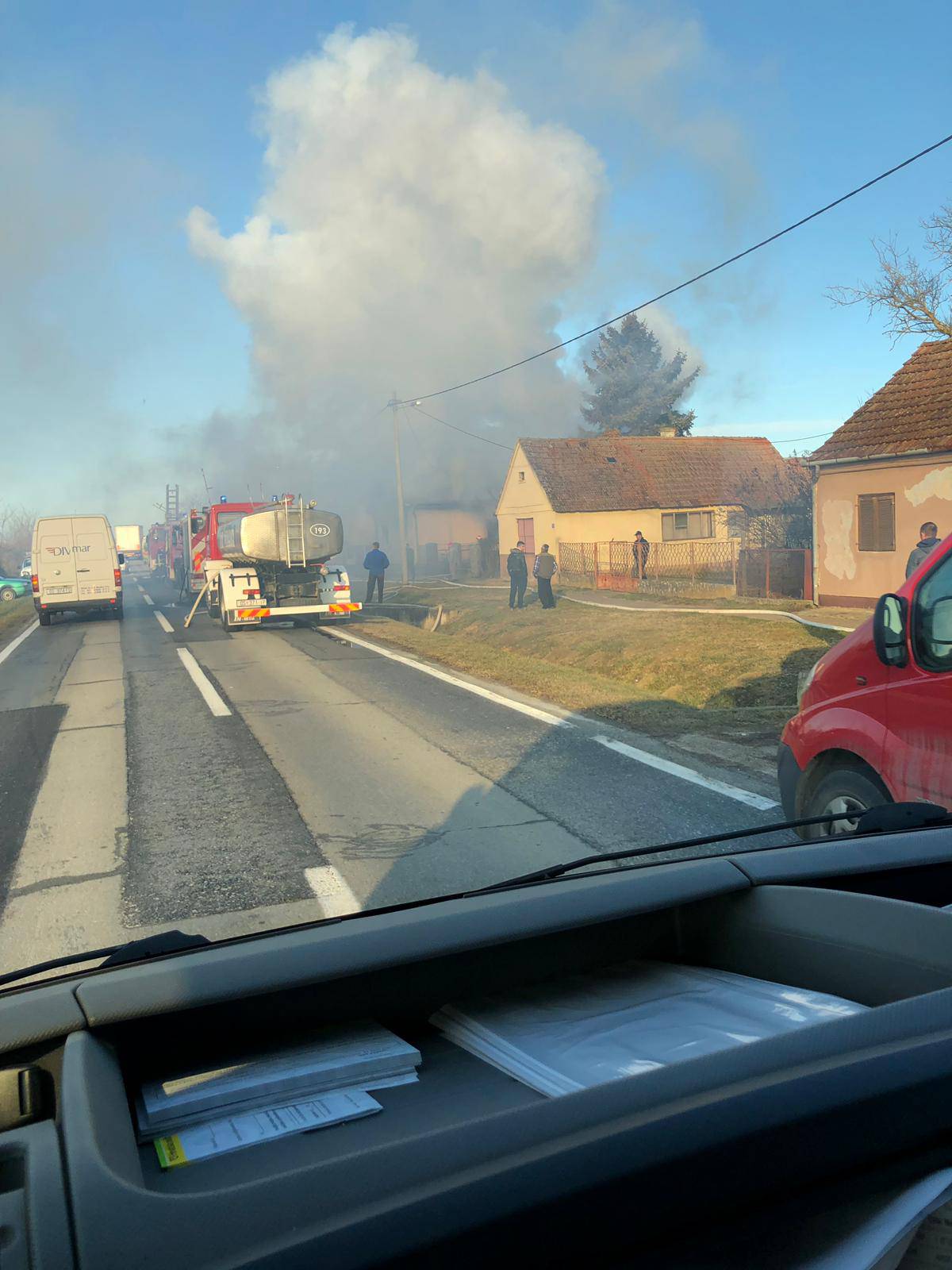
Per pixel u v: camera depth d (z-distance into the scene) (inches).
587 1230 36.0
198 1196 36.7
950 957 64.9
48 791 303.3
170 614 1041.5
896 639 166.7
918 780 164.4
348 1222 34.8
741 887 79.0
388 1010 68.9
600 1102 40.3
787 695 442.3
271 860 226.8
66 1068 52.2
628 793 269.0
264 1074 58.8
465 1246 34.5
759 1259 38.4
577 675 491.5
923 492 705.6
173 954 68.1
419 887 204.4
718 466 1681.8
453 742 347.6
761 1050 43.5
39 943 183.5
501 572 1669.5
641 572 1125.7
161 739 372.8
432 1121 53.7
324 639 717.9
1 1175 42.1
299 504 808.3
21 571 1818.4
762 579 903.7
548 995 72.1
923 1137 41.3
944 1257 40.9
